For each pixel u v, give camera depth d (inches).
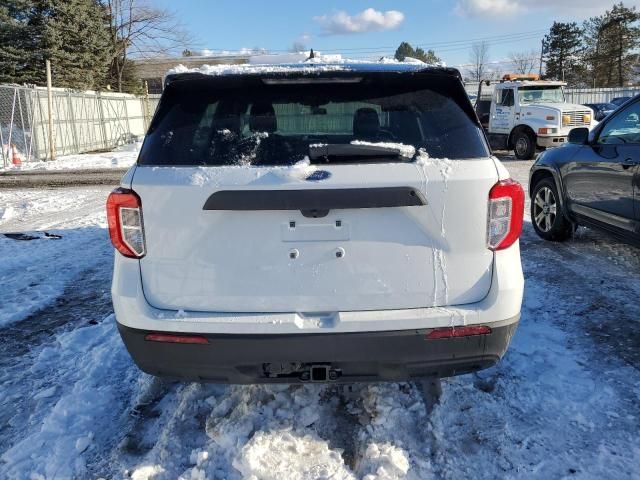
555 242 250.2
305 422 113.3
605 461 102.3
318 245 93.7
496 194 95.0
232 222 93.1
